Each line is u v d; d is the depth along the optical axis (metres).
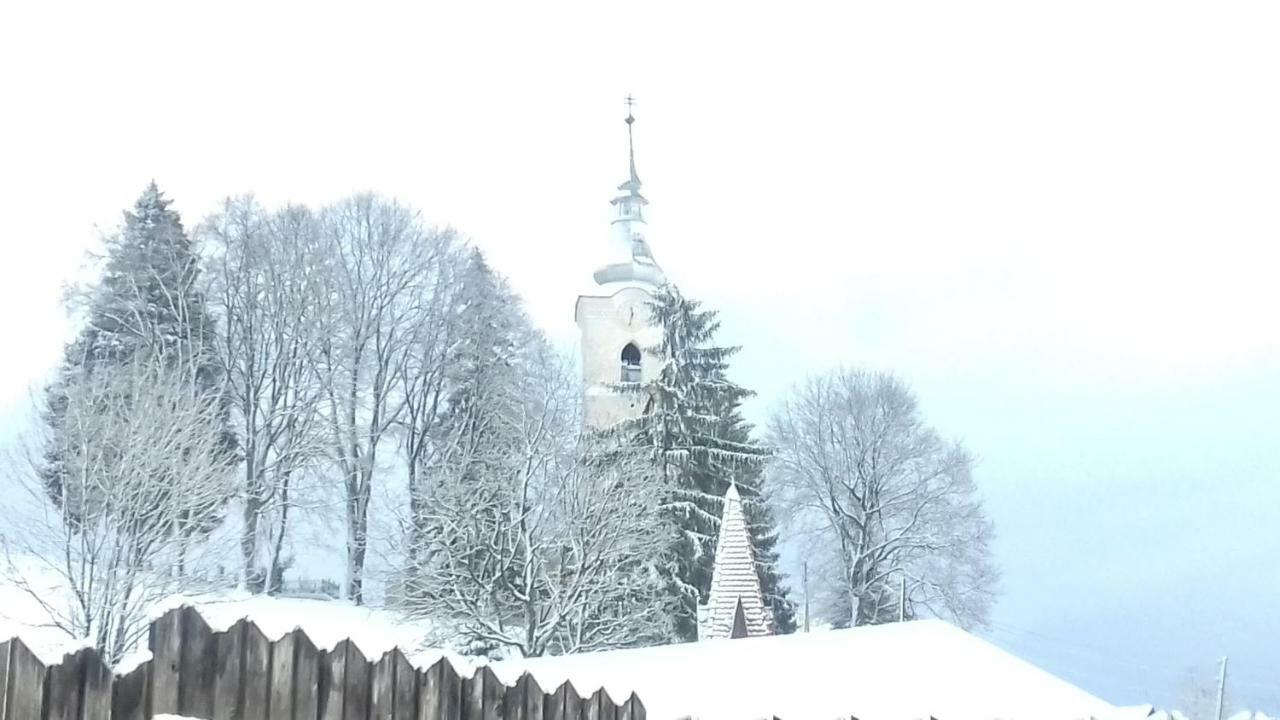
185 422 33.47
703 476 56.34
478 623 38.81
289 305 51.16
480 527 39.94
